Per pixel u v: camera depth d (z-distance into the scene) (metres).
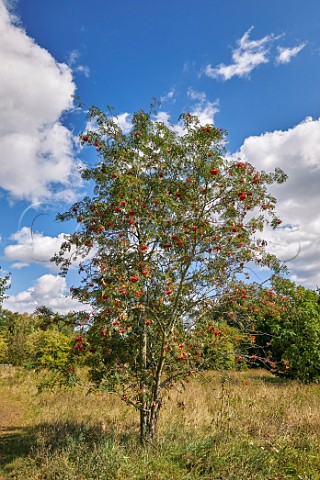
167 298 5.95
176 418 7.13
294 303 7.05
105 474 4.59
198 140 5.82
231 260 6.11
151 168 6.29
